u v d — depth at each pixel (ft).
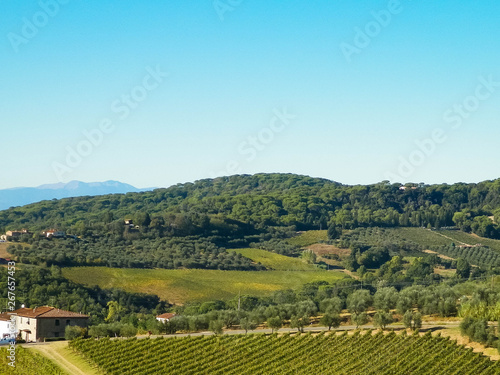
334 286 448.65
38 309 305.53
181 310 397.39
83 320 299.99
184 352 240.53
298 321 277.85
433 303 297.94
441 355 223.92
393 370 209.97
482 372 205.26
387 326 282.77
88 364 229.45
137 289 441.27
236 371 219.00
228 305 395.75
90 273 450.30
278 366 222.89
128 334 276.62
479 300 290.76
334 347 239.71
